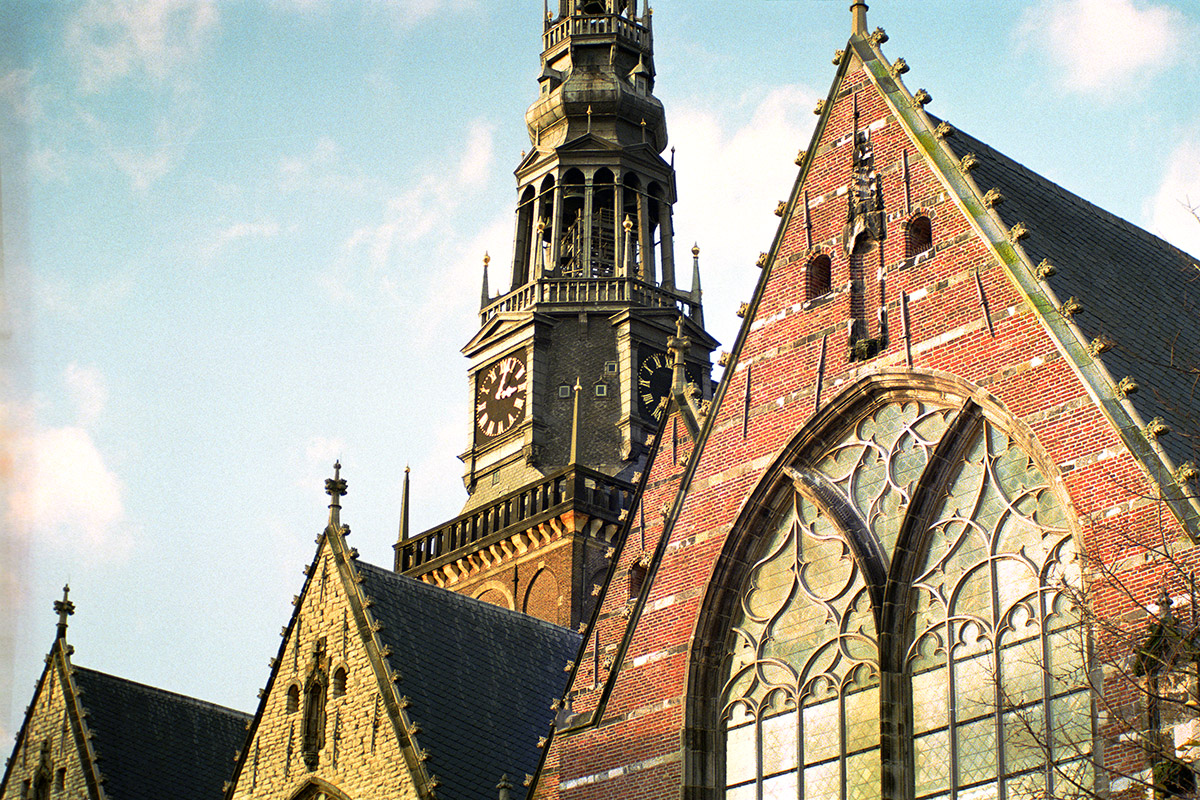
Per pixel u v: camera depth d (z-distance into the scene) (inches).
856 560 1304.1
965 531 1258.6
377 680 1596.9
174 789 1898.4
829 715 1294.3
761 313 1443.2
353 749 1585.9
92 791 1838.1
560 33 3216.0
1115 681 1111.6
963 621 1238.3
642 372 2930.6
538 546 2775.6
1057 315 1253.1
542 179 3056.1
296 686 1673.2
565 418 2918.3
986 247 1314.0
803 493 1358.3
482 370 3043.8
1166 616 1051.9
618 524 2773.1
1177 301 1427.2
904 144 1407.5
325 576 1702.8
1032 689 1187.3
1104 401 1197.1
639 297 2989.7
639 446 2869.1
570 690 1439.5
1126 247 1480.1
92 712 1914.4
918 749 1234.0
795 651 1328.7
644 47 3203.7
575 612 2667.3
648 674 1389.0
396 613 1688.0
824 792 1277.1
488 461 2965.1
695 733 1346.0
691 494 1427.2
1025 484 1235.9
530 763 1609.3
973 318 1298.0
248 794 1663.4
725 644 1368.1
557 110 3100.4
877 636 1273.4
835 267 1406.3
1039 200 1434.5
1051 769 1112.8
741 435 1412.4
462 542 2906.0
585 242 3004.4
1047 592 1200.8
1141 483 1156.5
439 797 1499.8
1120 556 1146.7
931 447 1294.3
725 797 1327.5
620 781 1366.9
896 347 1338.6
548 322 2972.4
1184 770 1051.3
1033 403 1237.7
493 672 1716.3
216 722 2028.8
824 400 1362.0
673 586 1403.8
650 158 3070.9
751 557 1378.0
